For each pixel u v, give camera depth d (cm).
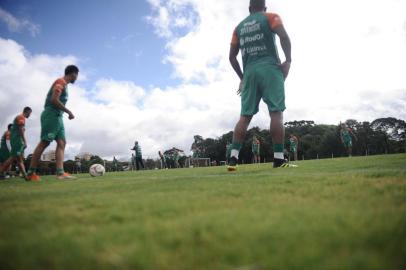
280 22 748
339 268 104
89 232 162
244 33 782
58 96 769
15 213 225
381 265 105
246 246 129
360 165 685
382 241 126
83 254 128
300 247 125
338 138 8075
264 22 755
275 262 112
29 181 765
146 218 194
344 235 135
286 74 775
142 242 141
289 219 168
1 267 120
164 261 118
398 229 139
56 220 199
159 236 149
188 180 473
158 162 4359
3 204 275
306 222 160
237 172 675
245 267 110
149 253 126
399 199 219
